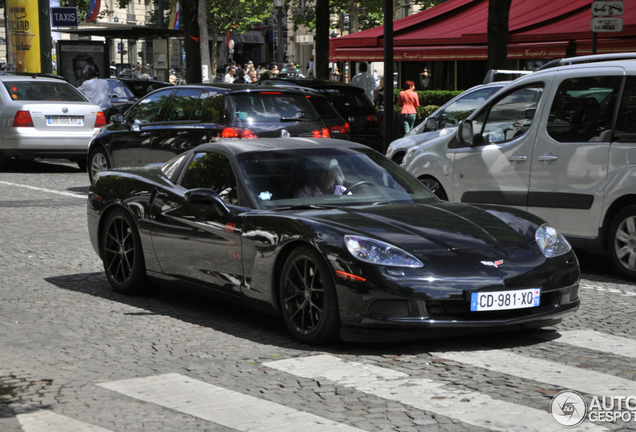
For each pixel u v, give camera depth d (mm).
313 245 6004
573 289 6324
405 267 5797
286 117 12961
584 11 22484
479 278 5832
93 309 7395
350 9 50812
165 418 4688
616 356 5906
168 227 7324
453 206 6855
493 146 9727
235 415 4715
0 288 8219
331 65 45000
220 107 12758
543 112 9227
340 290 5855
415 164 10711
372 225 6152
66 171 19281
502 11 17266
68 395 5102
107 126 15047
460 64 29141
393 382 5285
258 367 5637
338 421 4598
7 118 18203
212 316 7129
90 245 10562
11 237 11047
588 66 8945
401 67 30703
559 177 9016
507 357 5848
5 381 5395
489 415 4680
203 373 5516
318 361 5754
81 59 29438
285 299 6281
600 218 8695
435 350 6020
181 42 73625
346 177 7070
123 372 5562
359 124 18547
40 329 6707
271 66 42438
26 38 27031
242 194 6812
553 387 5188
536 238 6312
